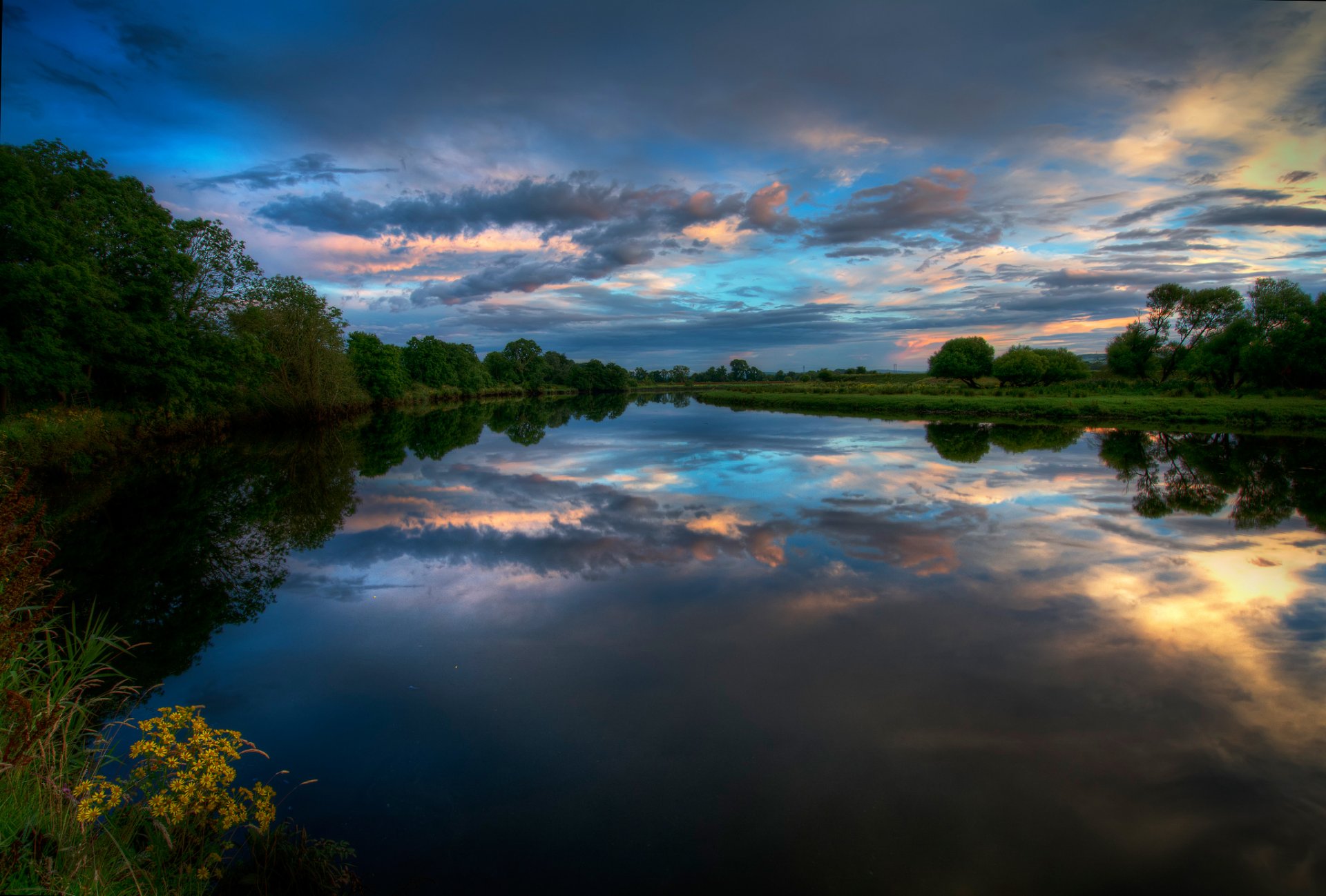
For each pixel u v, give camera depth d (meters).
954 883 3.25
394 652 6.08
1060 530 10.18
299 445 23.97
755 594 7.46
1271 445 21.81
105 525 11.47
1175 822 3.68
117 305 19.66
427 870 3.35
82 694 4.98
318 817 3.75
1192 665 5.63
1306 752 4.34
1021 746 4.45
